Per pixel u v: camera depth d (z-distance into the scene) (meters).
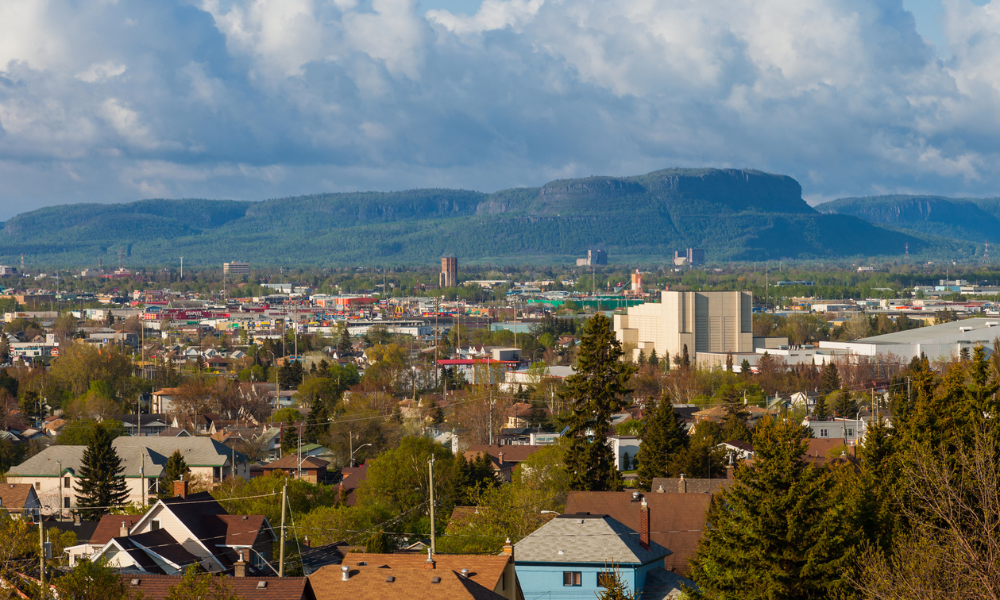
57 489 145.75
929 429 83.25
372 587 66.19
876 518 68.81
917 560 50.69
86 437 185.75
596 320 124.62
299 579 63.25
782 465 63.19
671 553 80.31
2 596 61.06
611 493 95.12
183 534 95.12
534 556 74.81
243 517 97.56
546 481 124.31
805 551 60.22
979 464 54.66
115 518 97.19
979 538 50.69
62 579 57.78
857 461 114.00
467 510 115.62
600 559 73.94
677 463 127.50
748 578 61.28
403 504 130.00
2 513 76.25
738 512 66.94
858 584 54.94
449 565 72.75
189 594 55.94
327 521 110.00
